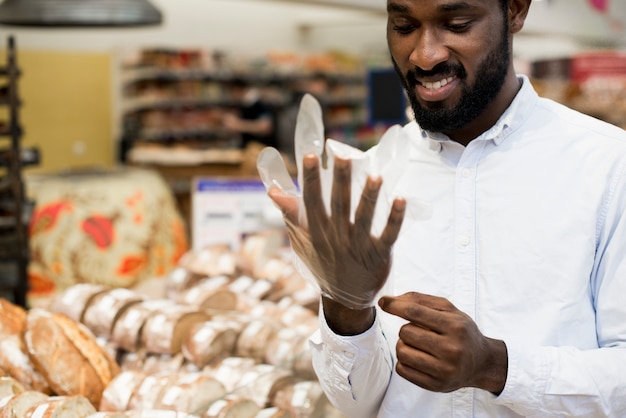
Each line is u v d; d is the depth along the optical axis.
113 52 8.23
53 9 3.72
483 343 1.20
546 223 1.37
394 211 1.08
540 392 1.24
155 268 4.30
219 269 2.57
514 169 1.41
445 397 1.41
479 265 1.41
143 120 8.45
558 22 5.21
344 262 1.11
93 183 4.18
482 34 1.29
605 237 1.35
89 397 1.79
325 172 1.13
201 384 1.74
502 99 1.41
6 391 1.66
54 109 7.86
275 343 1.98
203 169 6.60
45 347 1.80
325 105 9.85
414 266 1.45
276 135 7.38
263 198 3.38
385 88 3.96
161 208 4.42
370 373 1.36
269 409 1.74
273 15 10.99
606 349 1.30
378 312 1.49
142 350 2.03
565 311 1.34
